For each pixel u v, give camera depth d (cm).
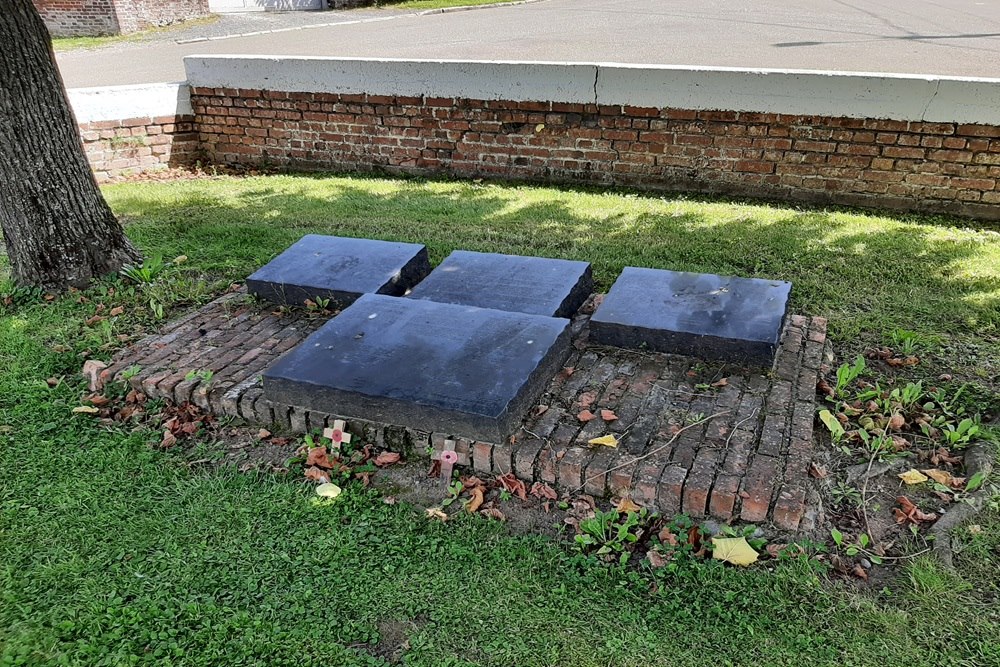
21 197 477
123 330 447
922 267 511
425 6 2283
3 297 487
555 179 736
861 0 2036
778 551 271
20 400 379
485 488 310
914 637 238
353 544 284
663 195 691
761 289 414
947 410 349
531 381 334
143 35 1886
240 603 258
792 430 321
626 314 394
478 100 727
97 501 308
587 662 234
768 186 664
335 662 235
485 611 254
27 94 463
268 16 2222
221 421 356
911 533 280
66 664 235
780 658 233
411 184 754
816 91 613
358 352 354
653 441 315
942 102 582
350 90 770
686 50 1311
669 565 267
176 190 757
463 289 436
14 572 273
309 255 496
